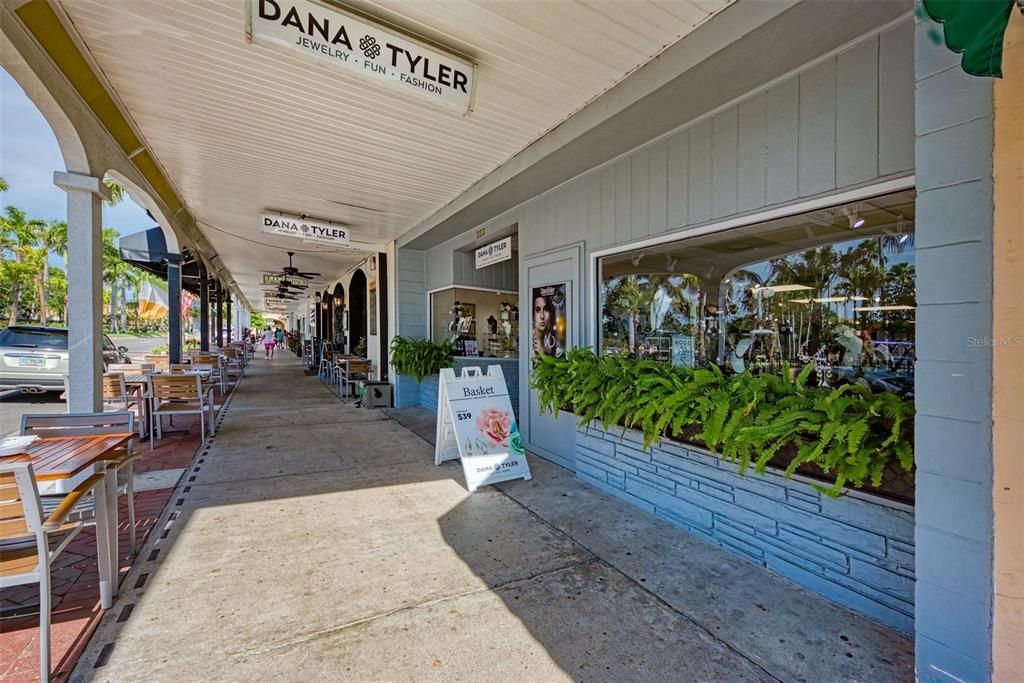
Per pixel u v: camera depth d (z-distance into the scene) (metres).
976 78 1.47
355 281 12.91
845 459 2.12
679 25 2.57
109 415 2.70
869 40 2.37
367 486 3.97
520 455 4.23
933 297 1.57
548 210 4.83
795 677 1.79
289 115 3.65
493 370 4.52
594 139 3.61
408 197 5.72
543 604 2.27
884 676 1.79
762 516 2.62
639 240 3.75
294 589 2.39
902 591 2.05
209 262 10.79
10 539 1.83
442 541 2.94
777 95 2.78
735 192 3.03
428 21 2.52
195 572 2.55
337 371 10.46
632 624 2.12
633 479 3.55
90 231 3.56
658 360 4.08
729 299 3.81
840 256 3.14
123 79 3.17
